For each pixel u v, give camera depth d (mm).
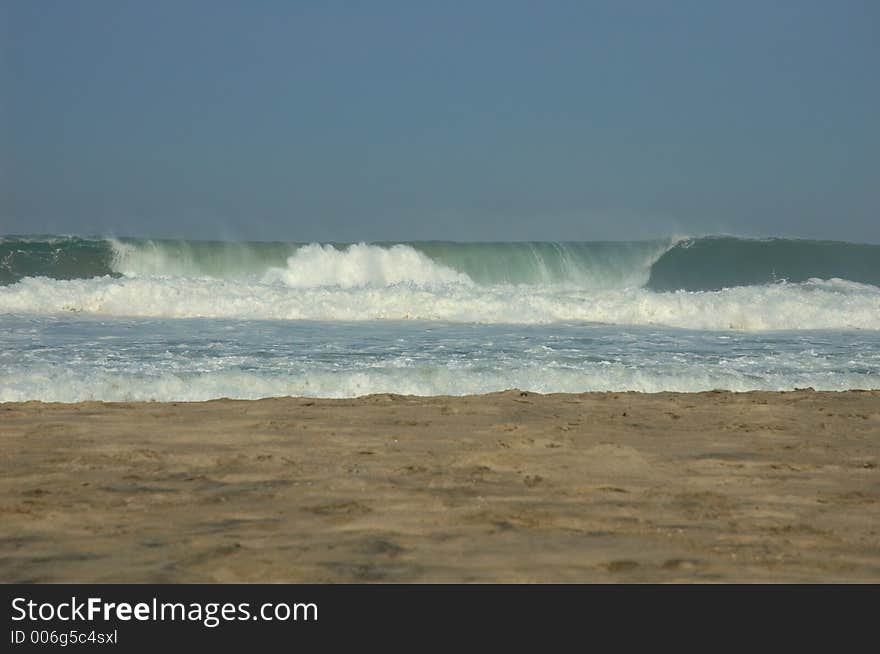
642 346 48281
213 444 23469
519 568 14133
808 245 109750
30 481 19484
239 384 34562
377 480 19875
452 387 35531
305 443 23734
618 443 24453
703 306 61906
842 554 15273
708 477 20984
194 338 48969
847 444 25078
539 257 106062
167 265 96250
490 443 24062
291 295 65312
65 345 45000
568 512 17469
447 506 17719
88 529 15906
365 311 62250
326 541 15242
